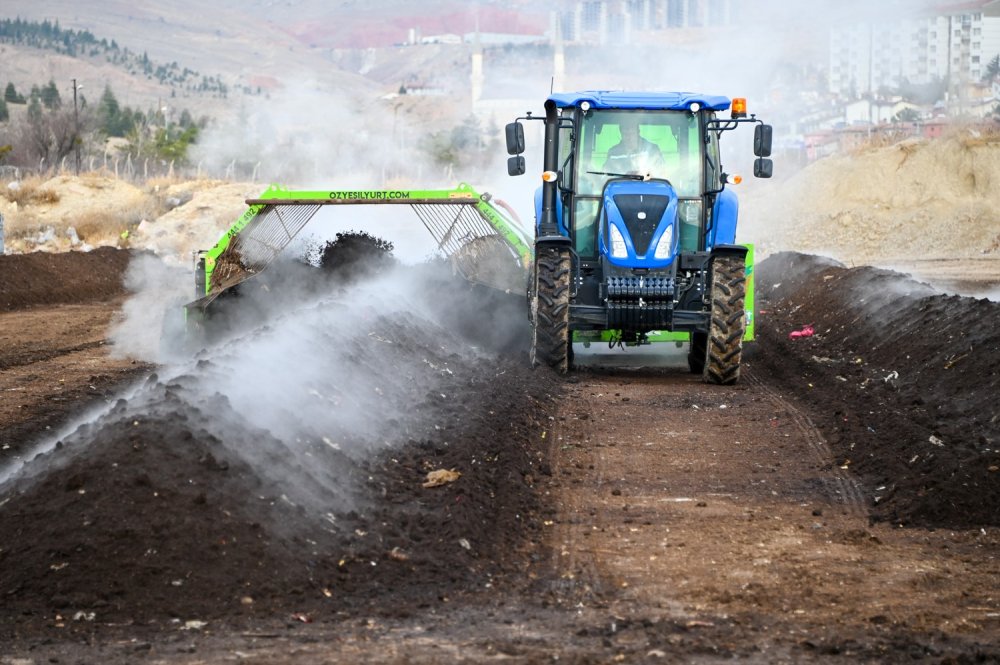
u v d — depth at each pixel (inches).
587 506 646.5
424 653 414.3
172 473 532.4
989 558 554.3
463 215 1159.6
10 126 4813.0
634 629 449.1
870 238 3019.2
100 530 492.1
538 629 447.8
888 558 554.9
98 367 1091.9
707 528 605.0
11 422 823.7
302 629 442.6
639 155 1071.0
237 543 500.4
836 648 425.1
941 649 429.4
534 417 850.8
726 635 443.5
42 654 410.3
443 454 709.9
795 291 1729.8
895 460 711.7
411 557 531.5
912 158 3196.4
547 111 1084.5
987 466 666.2
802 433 816.9
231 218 2910.9
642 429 837.2
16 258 1898.4
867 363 1088.2
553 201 1075.9
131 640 427.2
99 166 4736.7
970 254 2817.4
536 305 1035.9
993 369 879.1
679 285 1042.7
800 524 613.6
